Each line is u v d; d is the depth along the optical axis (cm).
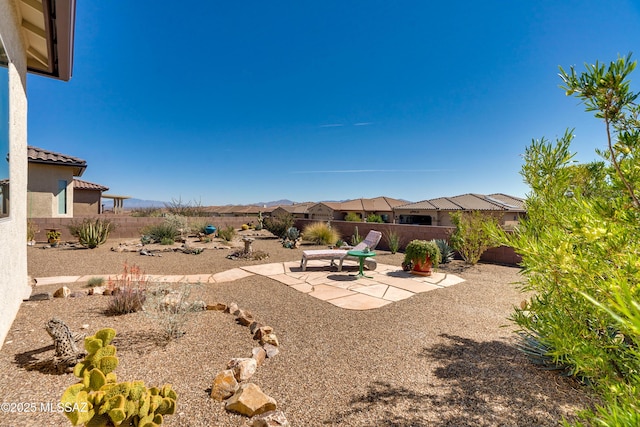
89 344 191
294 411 246
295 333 404
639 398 128
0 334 309
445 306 538
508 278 771
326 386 282
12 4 400
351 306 527
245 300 550
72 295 496
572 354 180
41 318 396
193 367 298
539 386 288
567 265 160
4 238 338
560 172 248
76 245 1120
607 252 148
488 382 295
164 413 192
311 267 870
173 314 379
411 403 260
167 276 713
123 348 327
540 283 209
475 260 945
